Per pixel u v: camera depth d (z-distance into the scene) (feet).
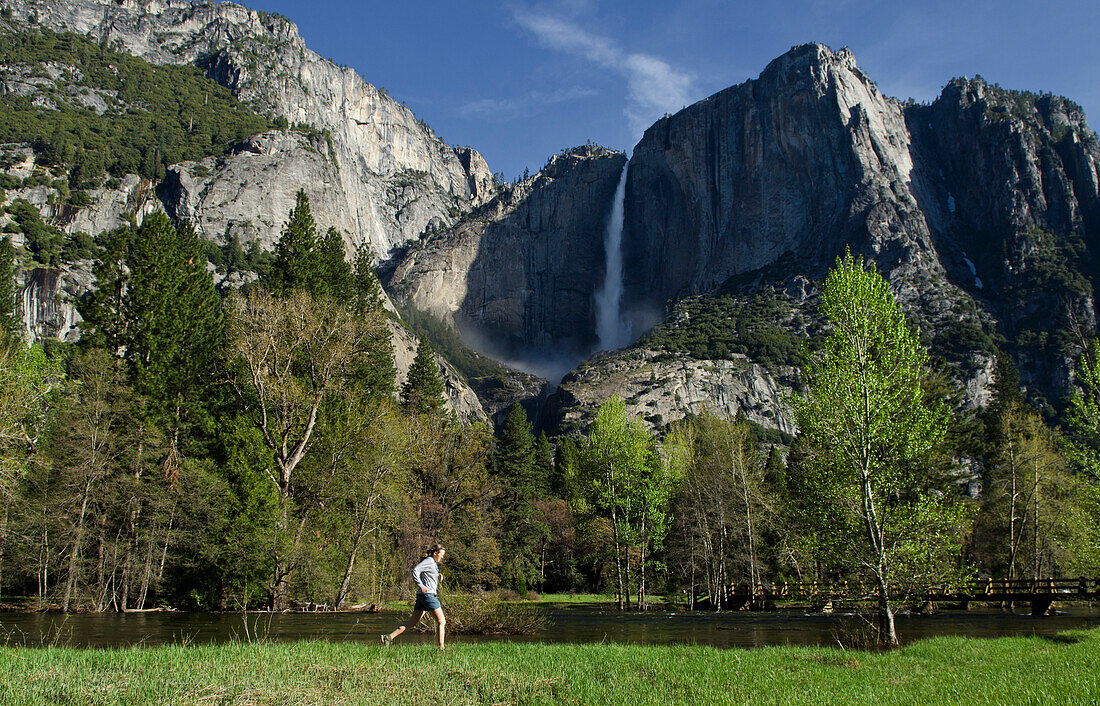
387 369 210.59
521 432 263.90
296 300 146.41
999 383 208.74
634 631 92.27
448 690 38.40
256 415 142.51
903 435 75.92
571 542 264.72
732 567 180.55
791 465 212.64
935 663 55.01
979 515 177.88
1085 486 103.45
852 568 76.18
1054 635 80.18
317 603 131.23
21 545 127.65
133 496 130.00
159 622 93.35
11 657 44.52
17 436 119.65
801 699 38.34
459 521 180.04
